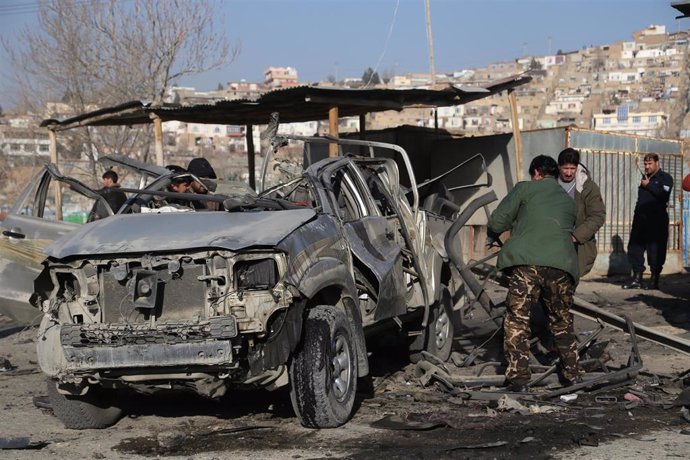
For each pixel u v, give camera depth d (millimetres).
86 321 5469
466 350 8977
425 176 18047
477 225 16312
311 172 6730
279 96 12453
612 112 136875
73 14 23438
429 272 7883
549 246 6375
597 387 6637
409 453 5016
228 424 5949
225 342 5102
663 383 6852
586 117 140625
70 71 23391
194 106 13789
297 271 5445
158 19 23281
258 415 6223
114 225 5887
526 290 6379
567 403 6223
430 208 9055
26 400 6988
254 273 5398
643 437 5340
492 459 4887
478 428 5539
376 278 6523
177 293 5348
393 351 8852
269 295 5285
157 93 23438
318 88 11922
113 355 5238
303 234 5742
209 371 5312
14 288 7102
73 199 28953
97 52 23500
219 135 125438
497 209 6680
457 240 8781
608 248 16094
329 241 6059
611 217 16109
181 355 5152
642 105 129375
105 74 23531
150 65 23312
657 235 13570
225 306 5242
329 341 5652
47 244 7035
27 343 10031
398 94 12891
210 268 5320
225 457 5074
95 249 5434
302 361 5574
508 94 14672
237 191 7102
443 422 5629
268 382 5574
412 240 7637
